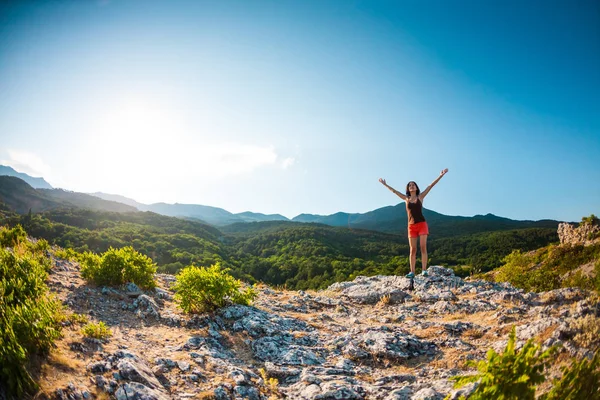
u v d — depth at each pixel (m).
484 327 7.87
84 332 6.11
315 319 9.66
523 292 11.12
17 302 5.27
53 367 4.63
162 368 5.68
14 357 4.00
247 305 9.90
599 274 7.69
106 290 9.20
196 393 5.18
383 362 6.74
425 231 12.66
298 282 94.69
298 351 7.05
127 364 5.20
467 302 10.09
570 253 30.02
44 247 11.38
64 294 8.22
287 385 5.96
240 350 7.28
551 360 4.86
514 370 3.47
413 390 5.41
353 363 6.78
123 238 100.56
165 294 10.41
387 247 145.00
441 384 5.39
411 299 11.45
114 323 7.47
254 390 5.51
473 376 3.67
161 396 4.80
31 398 3.91
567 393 3.58
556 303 8.77
